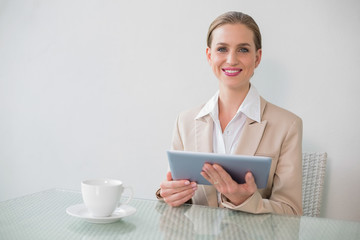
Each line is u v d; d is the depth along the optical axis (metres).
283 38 1.86
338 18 1.77
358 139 1.76
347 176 1.78
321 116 1.81
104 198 0.86
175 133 1.55
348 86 1.77
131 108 2.17
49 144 2.39
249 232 0.81
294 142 1.35
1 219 0.86
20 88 2.45
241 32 1.34
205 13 2.00
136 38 2.15
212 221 0.89
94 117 2.27
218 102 1.49
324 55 1.80
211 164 1.02
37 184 2.43
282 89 1.87
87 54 2.27
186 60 2.05
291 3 1.84
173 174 1.11
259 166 0.97
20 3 2.42
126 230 0.81
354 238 0.78
